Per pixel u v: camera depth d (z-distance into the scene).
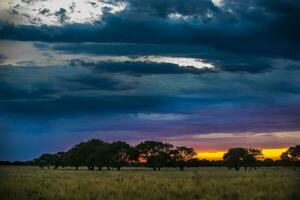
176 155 129.00
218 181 40.53
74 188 30.70
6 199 22.97
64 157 151.25
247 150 122.31
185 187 31.25
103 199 23.80
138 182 38.88
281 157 124.25
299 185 33.22
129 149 130.62
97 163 129.75
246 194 25.58
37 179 46.44
